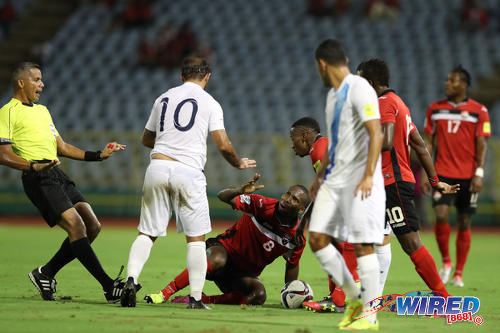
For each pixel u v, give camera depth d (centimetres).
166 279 2894
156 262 3672
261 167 7200
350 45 8606
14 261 3562
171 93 2098
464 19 8756
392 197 2127
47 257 3809
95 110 8138
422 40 8638
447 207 3047
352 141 1695
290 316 1962
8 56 9506
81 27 9500
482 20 8731
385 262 2144
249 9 9400
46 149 2231
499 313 2119
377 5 8950
